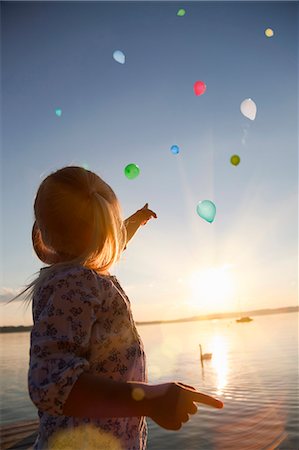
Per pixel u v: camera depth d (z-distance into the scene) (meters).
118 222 0.86
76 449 0.74
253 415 10.96
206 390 16.30
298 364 22.17
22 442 8.20
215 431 9.74
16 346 54.16
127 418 0.79
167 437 9.62
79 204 0.80
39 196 0.83
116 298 0.78
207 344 45.47
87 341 0.69
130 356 0.78
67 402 0.61
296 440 8.39
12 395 16.52
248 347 38.34
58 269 0.76
